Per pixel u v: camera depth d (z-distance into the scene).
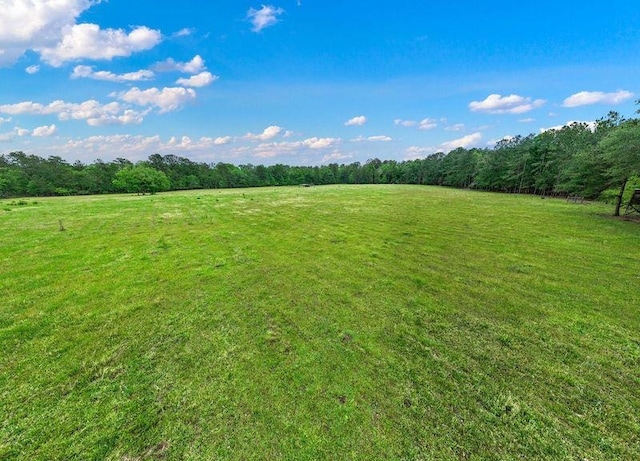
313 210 27.09
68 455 3.76
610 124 42.09
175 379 5.15
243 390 4.86
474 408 4.51
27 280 9.69
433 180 91.25
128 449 3.84
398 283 9.65
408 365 5.52
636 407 4.55
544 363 5.61
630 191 23.52
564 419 4.32
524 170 52.75
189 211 26.00
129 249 13.48
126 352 5.93
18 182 65.31
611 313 7.55
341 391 4.84
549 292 8.89
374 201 35.28
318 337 6.48
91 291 8.88
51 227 18.36
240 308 7.87
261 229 18.28
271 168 118.12
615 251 13.11
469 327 6.93
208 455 3.75
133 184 61.94
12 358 5.72
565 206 30.27
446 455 3.76
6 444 3.90
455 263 11.69
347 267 11.20
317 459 3.69
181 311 7.68
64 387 4.95
